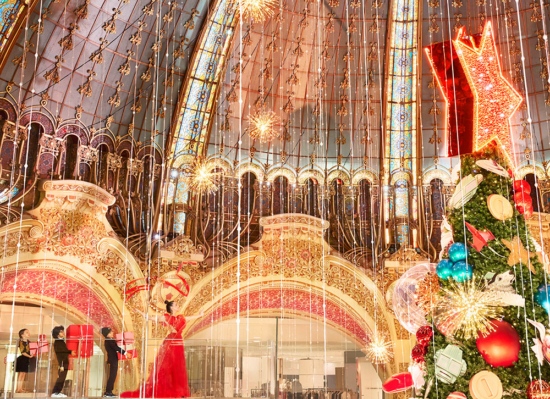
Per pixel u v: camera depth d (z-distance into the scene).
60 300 14.52
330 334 19.27
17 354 8.57
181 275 16.02
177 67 16.66
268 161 18.17
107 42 15.32
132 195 16.27
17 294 13.94
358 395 16.88
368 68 18.02
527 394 7.02
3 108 13.92
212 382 9.11
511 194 7.82
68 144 15.29
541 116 17.73
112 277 14.97
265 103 18.00
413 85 17.88
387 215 18.30
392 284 17.42
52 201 14.14
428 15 17.30
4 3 13.12
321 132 18.42
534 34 17.09
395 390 8.34
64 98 15.09
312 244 17.28
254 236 17.58
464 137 7.81
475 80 7.78
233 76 17.33
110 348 9.00
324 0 16.89
